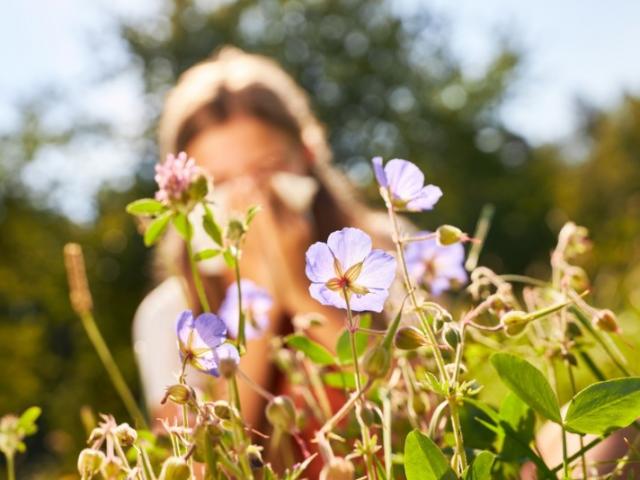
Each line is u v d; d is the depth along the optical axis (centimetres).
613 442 80
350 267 68
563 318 84
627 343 81
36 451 1012
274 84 243
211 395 99
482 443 77
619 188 2325
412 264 98
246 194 200
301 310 187
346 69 2203
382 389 79
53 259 1304
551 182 2253
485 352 90
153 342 249
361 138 2195
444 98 2273
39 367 1119
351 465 60
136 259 1341
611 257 419
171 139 237
